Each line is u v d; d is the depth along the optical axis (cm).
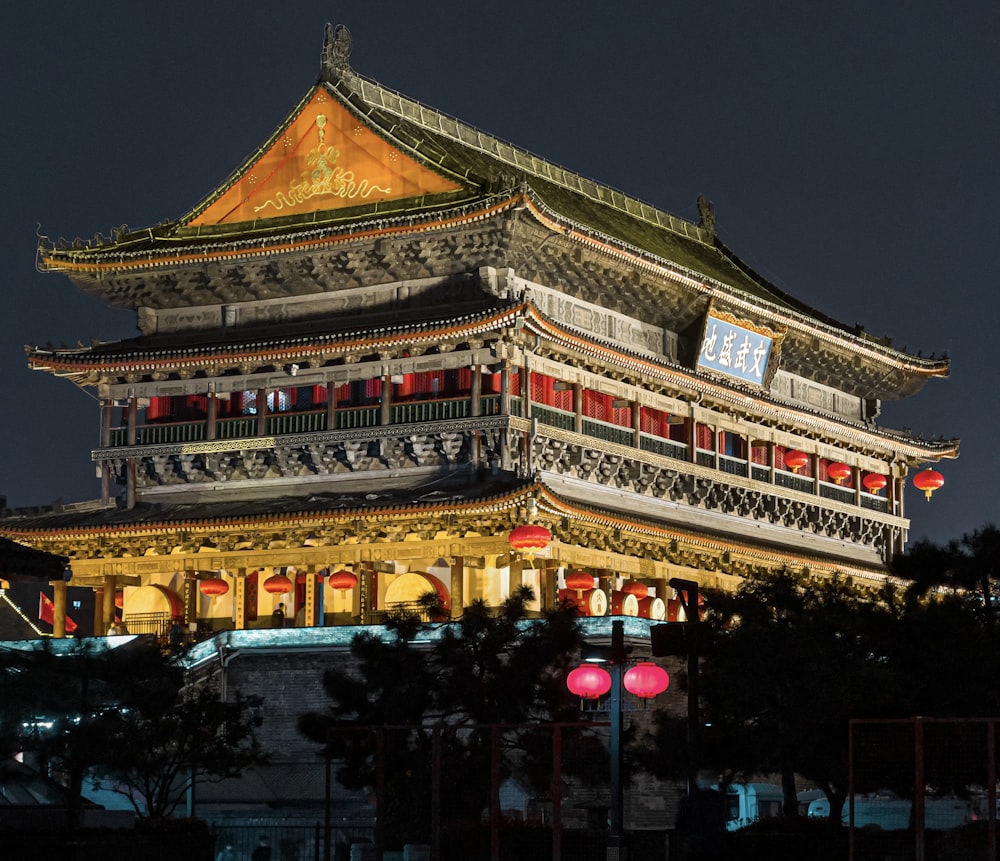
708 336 11662
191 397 11100
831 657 7044
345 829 7875
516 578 9931
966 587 7325
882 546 13738
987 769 5728
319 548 10369
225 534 10481
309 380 10675
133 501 11112
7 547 6688
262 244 10650
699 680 7225
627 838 6228
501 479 10019
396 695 7312
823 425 12756
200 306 11331
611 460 10894
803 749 6925
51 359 11100
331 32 11056
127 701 7438
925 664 6950
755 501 12200
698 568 11456
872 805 7681
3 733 7100
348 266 10700
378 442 10431
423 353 10338
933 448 14088
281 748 9306
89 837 6744
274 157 11038
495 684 7306
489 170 11425
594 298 11119
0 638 11062
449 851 6819
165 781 7638
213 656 9494
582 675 6209
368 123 10744
